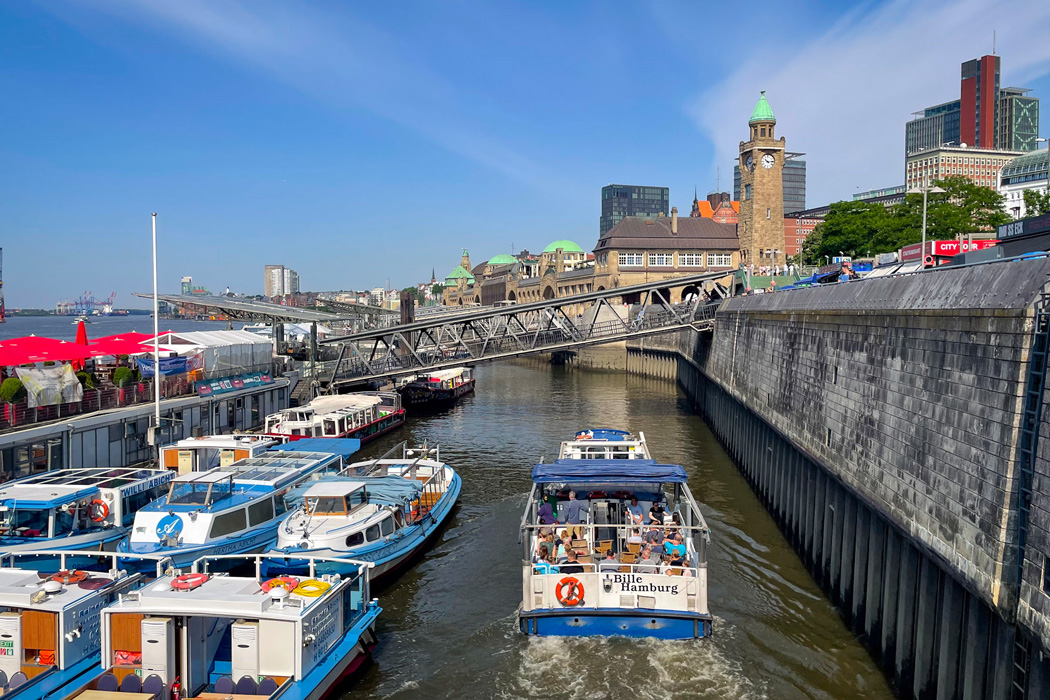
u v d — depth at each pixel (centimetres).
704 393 7119
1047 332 1491
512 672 2109
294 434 5247
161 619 1731
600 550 2386
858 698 1995
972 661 1650
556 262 18550
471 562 3091
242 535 2683
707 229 15662
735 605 2612
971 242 3928
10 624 1788
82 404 3862
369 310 12019
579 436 3700
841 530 2630
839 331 2817
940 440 1892
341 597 2005
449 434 6228
